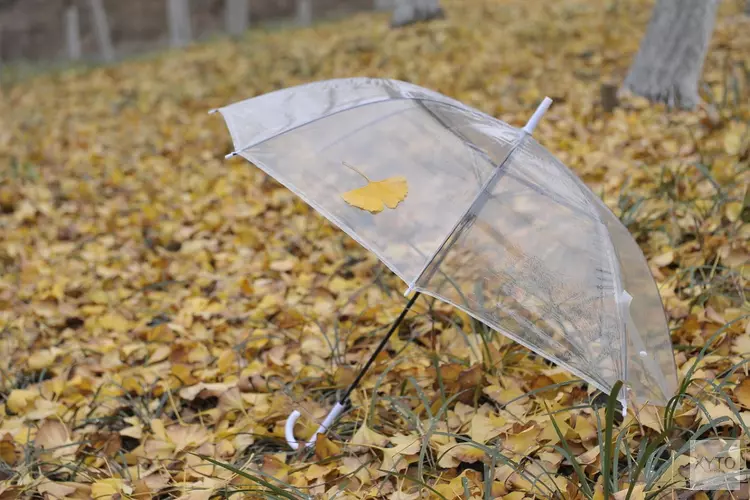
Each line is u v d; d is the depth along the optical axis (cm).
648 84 538
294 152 223
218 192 514
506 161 213
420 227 202
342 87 255
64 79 1192
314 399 286
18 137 787
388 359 302
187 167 589
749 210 343
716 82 568
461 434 249
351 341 316
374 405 252
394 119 230
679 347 269
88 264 434
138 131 714
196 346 325
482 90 629
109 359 323
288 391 274
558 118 525
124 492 235
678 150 434
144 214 490
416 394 275
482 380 267
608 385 192
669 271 330
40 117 884
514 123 529
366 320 332
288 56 927
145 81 982
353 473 230
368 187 209
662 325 222
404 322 323
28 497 244
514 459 228
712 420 214
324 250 412
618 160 425
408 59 780
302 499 217
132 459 262
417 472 232
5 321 371
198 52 1195
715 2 509
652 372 209
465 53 768
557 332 193
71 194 558
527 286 196
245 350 320
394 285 362
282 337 330
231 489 234
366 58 819
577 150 455
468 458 227
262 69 887
